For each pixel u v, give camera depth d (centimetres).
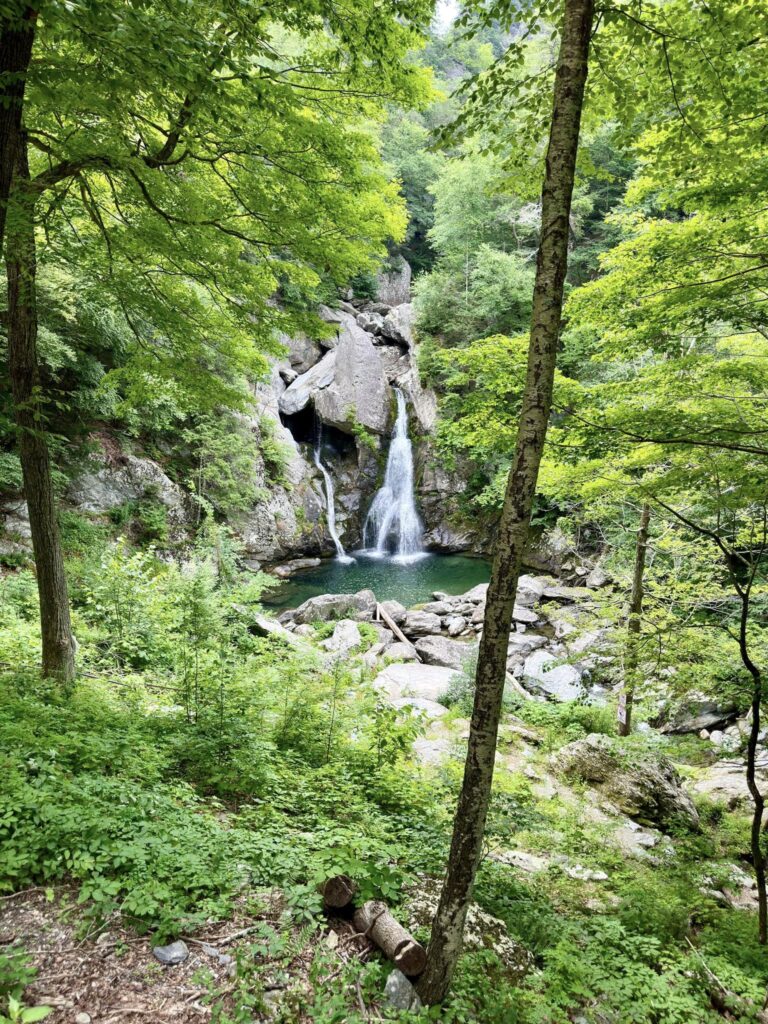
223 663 693
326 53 511
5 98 379
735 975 446
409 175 3394
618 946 450
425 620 1680
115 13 313
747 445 516
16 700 543
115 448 1692
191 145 541
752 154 518
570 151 281
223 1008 271
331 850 365
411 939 323
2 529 1273
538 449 290
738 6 416
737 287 544
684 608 940
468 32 429
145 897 308
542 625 1697
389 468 2680
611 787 852
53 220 580
